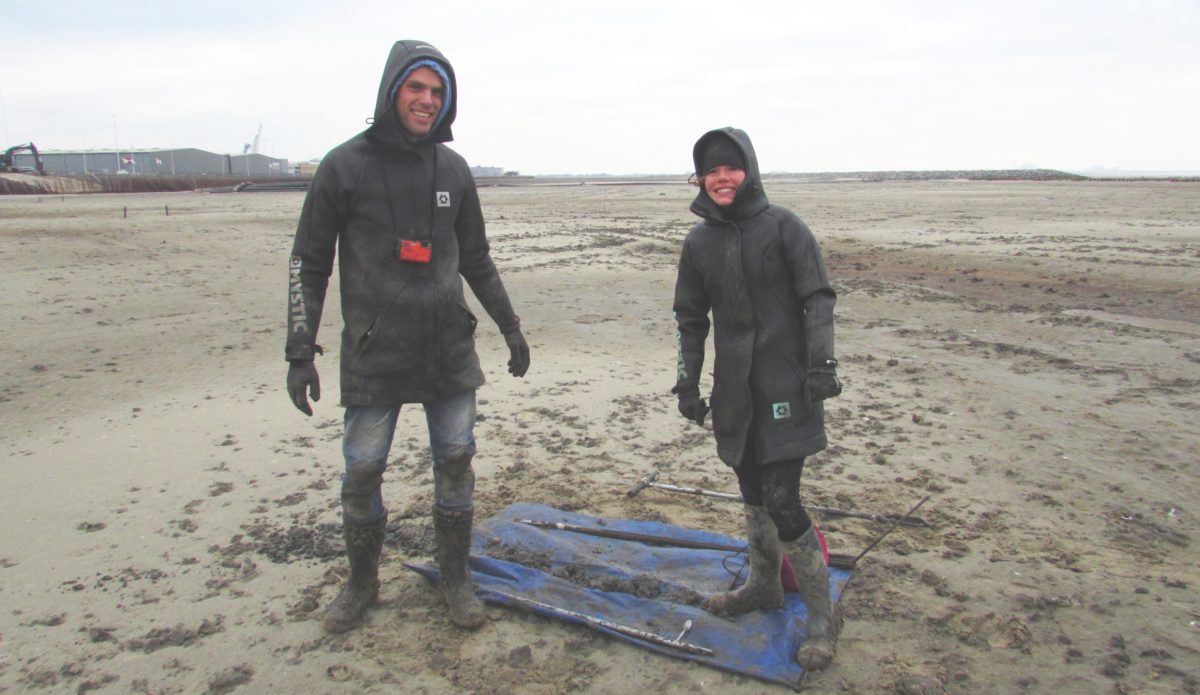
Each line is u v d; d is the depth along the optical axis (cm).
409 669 320
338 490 507
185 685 315
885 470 527
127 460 566
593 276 1445
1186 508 462
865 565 395
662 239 2077
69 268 1476
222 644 341
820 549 313
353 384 330
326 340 962
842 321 1055
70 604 376
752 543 335
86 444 602
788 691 301
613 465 546
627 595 363
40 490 514
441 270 335
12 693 312
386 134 321
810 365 293
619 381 764
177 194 5272
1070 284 1279
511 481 518
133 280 1383
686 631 334
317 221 326
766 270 304
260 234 2153
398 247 324
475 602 352
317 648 336
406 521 455
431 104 319
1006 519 450
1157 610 352
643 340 958
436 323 332
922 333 966
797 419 304
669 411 666
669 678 311
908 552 409
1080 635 334
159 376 803
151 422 654
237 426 639
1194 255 1523
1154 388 704
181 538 443
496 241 2052
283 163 16688
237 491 508
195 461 561
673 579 376
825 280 303
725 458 319
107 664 329
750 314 307
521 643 336
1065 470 523
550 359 860
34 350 913
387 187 323
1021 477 512
